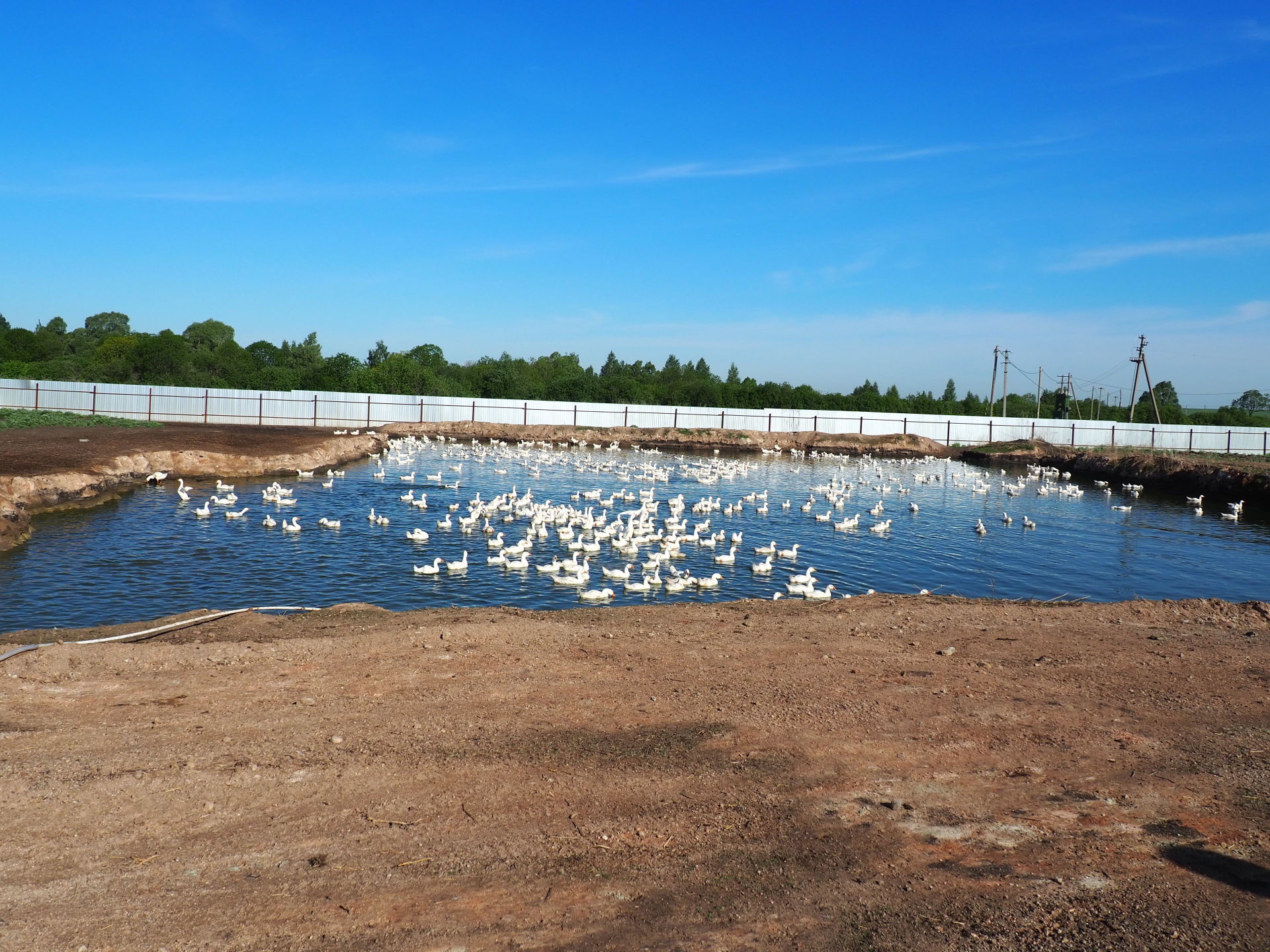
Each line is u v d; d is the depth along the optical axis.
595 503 52.69
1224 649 18.70
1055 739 13.32
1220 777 12.08
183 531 38.50
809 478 73.19
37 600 26.41
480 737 12.71
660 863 9.50
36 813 10.00
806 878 9.30
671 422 113.19
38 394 98.06
